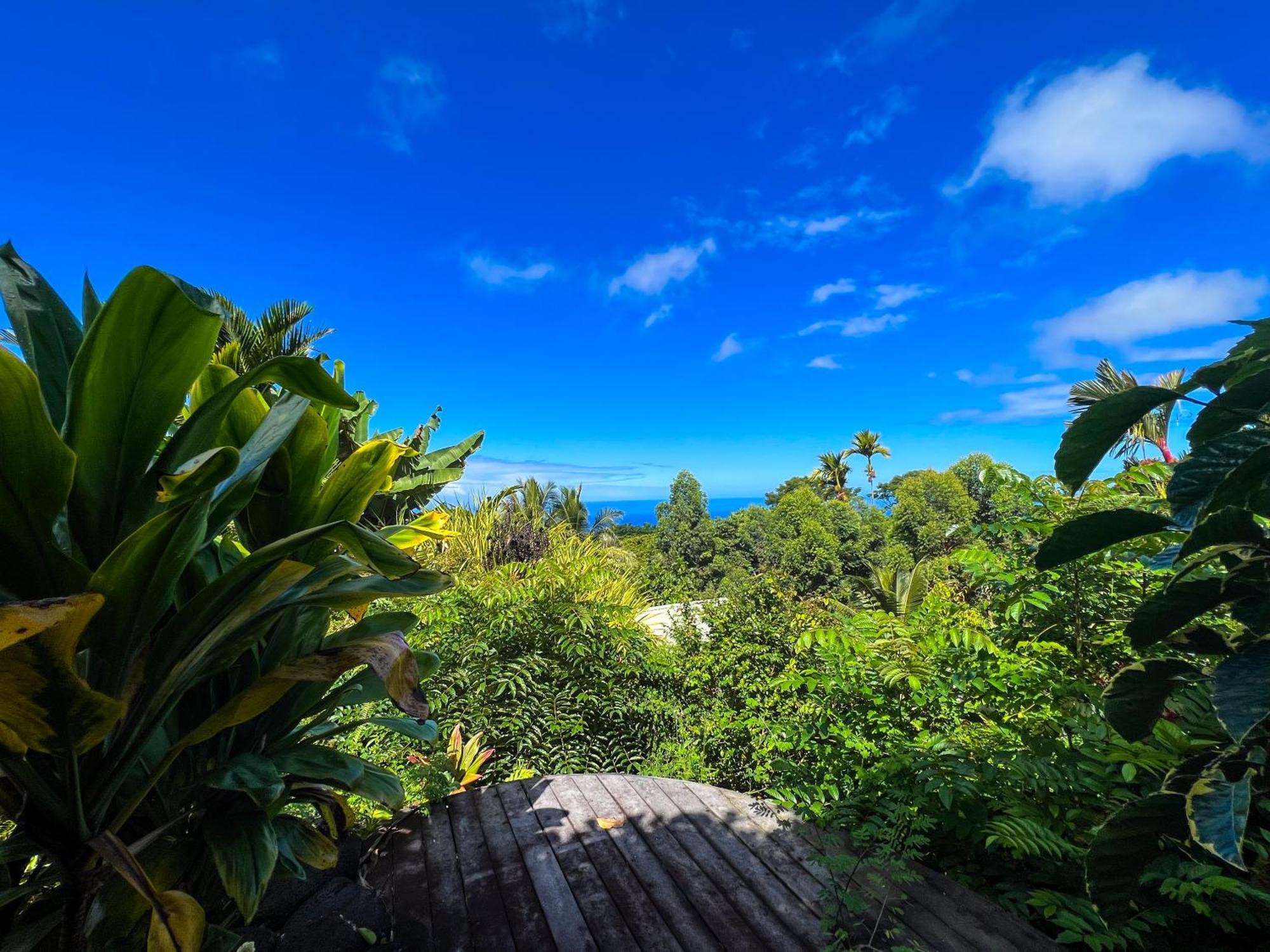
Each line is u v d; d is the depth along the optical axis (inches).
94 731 38.3
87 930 44.9
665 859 87.4
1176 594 39.4
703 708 151.6
